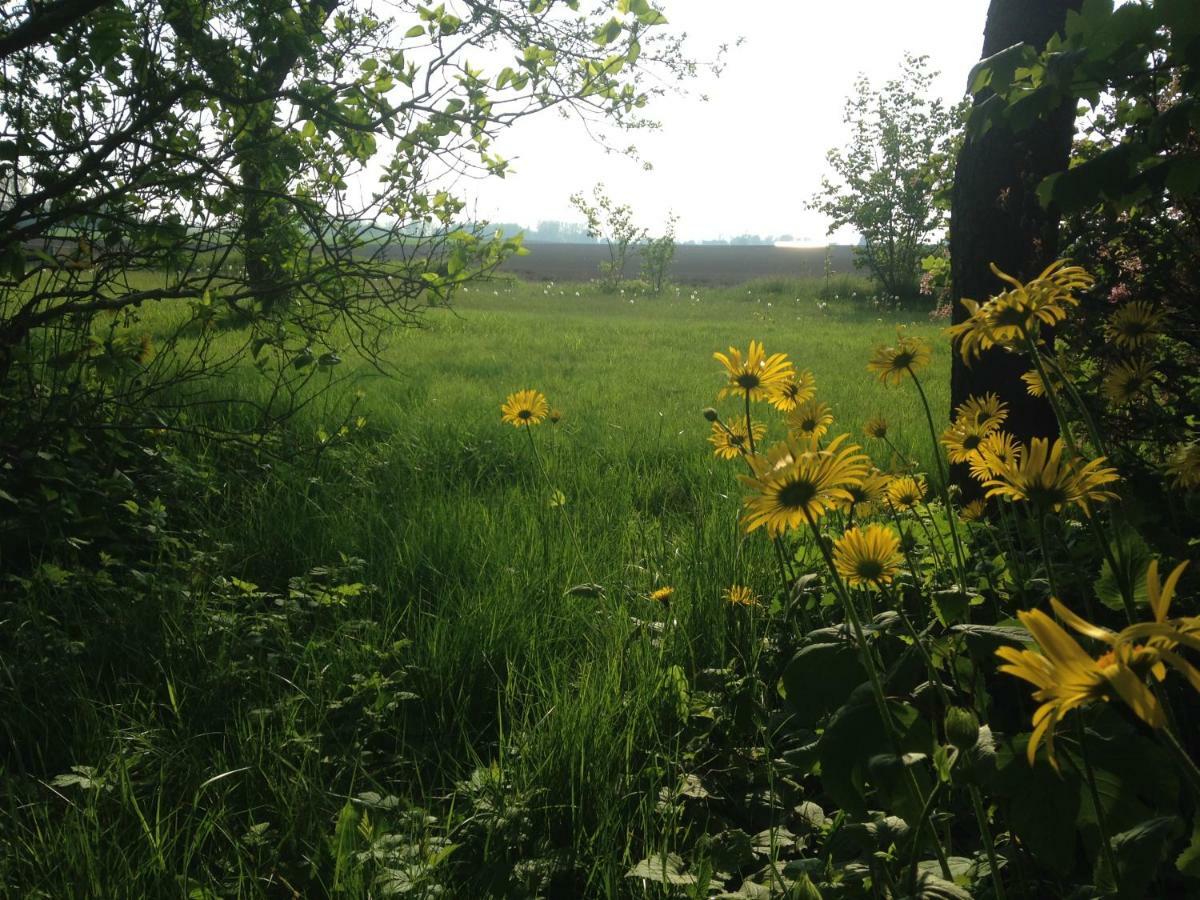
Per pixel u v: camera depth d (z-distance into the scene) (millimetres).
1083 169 2590
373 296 5133
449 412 7859
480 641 3389
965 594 2111
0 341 4445
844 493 1459
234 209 4859
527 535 4449
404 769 2848
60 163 4305
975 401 2311
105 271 4684
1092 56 2449
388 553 4277
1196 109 2404
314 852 2355
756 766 2744
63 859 2211
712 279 52312
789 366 2457
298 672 3271
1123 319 2412
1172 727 1649
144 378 6070
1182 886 1952
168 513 4863
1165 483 2662
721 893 2145
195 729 2932
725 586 3670
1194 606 2252
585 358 13133
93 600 3688
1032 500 1461
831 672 2059
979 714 2193
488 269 5129
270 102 4594
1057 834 1593
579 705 2824
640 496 5637
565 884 2322
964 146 4484
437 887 2145
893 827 1811
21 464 4223
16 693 2896
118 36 4004
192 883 2205
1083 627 796
